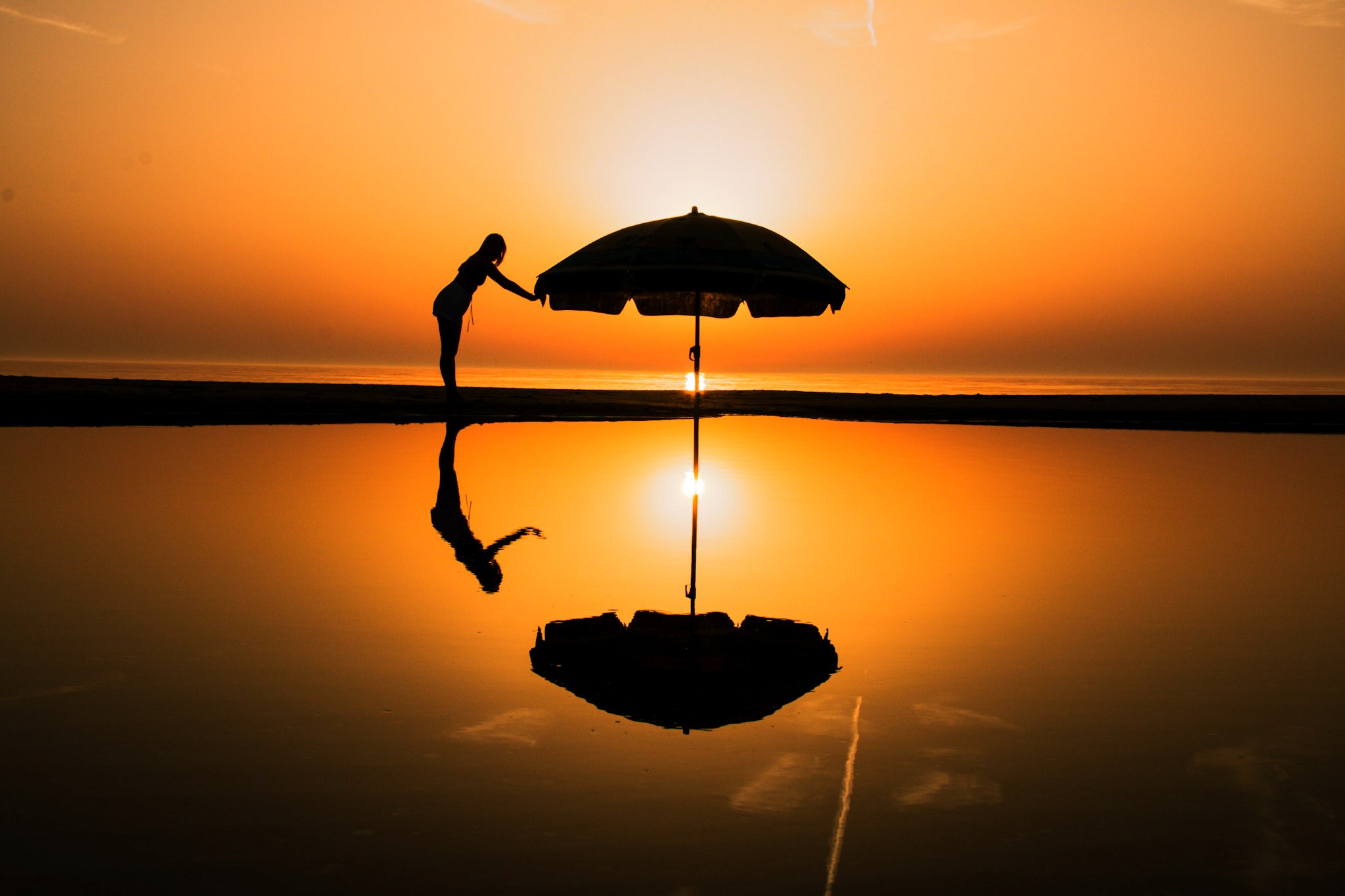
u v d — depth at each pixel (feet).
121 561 15.67
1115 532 20.31
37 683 9.77
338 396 55.57
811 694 9.93
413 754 8.16
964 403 69.77
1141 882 6.29
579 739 8.55
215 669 10.34
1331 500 25.25
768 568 16.21
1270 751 8.53
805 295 15.88
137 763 7.83
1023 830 6.98
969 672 10.76
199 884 6.04
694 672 10.52
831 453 36.96
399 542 17.63
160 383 58.13
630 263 14.76
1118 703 9.78
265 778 7.60
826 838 6.81
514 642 11.55
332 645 11.30
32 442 33.63
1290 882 6.31
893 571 16.16
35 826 6.75
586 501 22.98
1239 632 12.61
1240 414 61.82
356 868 6.25
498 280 35.73
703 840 6.75
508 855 6.48
